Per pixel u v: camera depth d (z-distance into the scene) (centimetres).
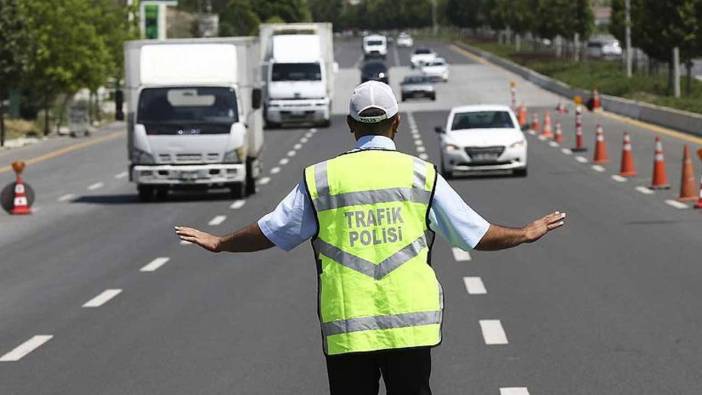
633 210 5616
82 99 17375
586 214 5503
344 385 1403
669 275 3800
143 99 6838
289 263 4309
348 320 1377
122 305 3525
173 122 6788
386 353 1388
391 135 1454
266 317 3256
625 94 15625
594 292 3522
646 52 14988
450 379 2481
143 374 2608
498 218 5456
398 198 1398
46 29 13662
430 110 15762
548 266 4056
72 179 8419
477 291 3597
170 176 6750
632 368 2548
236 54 6931
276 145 10894
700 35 14125
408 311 1377
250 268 4212
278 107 13162
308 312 3316
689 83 14538
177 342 2948
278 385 2473
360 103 1434
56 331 3153
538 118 13538
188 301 3559
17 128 13662
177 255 4622
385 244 1388
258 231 1420
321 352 2784
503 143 7419
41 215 6231
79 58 13925
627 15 16988
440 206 1408
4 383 2566
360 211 1394
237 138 6794
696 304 3291
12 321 3331
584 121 12781
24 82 13625
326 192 1402
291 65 13300
